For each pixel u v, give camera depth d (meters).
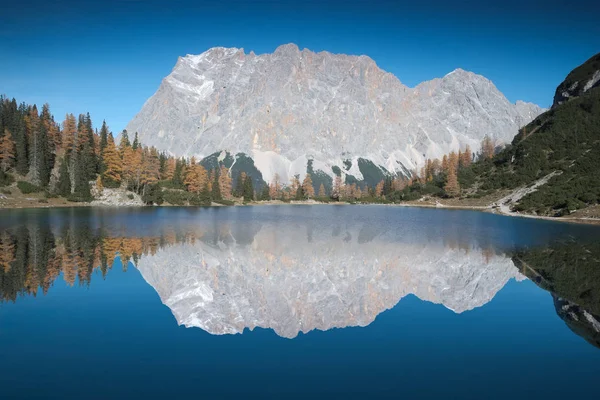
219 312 31.05
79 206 122.44
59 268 41.66
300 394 18.64
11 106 143.38
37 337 24.41
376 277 43.06
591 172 127.00
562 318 30.03
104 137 156.88
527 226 86.62
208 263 47.75
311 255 53.59
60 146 149.25
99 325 26.70
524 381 20.25
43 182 126.19
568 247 59.81
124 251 52.16
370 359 22.70
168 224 82.50
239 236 68.50
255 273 44.06
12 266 41.66
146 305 31.09
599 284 39.97
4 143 123.12
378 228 83.56
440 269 46.72
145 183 147.38
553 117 182.00
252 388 19.08
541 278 42.31
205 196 167.88
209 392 18.61
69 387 18.66
